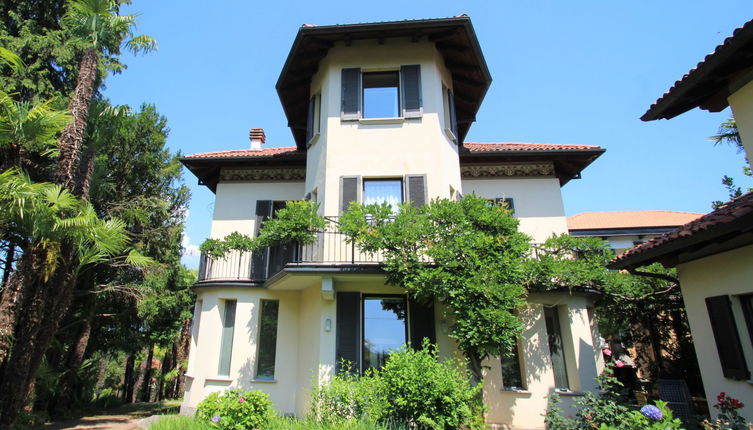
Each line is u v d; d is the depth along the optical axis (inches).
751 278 244.2
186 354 1122.0
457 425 268.2
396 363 285.3
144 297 581.9
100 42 412.2
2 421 300.4
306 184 490.3
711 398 276.4
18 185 296.7
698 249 287.3
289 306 458.3
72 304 554.6
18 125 321.4
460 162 526.9
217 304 471.2
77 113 366.9
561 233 466.0
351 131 447.2
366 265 348.8
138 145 673.0
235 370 441.4
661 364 470.3
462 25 436.5
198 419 277.3
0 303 320.5
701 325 287.3
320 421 282.0
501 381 389.7
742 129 250.2
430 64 465.4
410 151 435.8
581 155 507.5
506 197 514.6
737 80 250.1
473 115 573.9
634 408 338.0
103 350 675.4
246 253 487.5
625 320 495.2
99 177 561.9
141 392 1029.8
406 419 265.4
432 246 330.0
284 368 437.1
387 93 469.1
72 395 636.1
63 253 343.6
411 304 378.9
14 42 489.1
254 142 638.5
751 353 245.0
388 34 459.5
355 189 423.2
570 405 380.2
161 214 677.9
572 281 372.5
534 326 406.9
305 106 561.9
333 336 367.9
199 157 532.1
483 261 323.3
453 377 282.4
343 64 473.7
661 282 417.4
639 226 740.7
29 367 324.5
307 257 389.4
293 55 470.9
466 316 316.5
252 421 265.0
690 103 280.1
